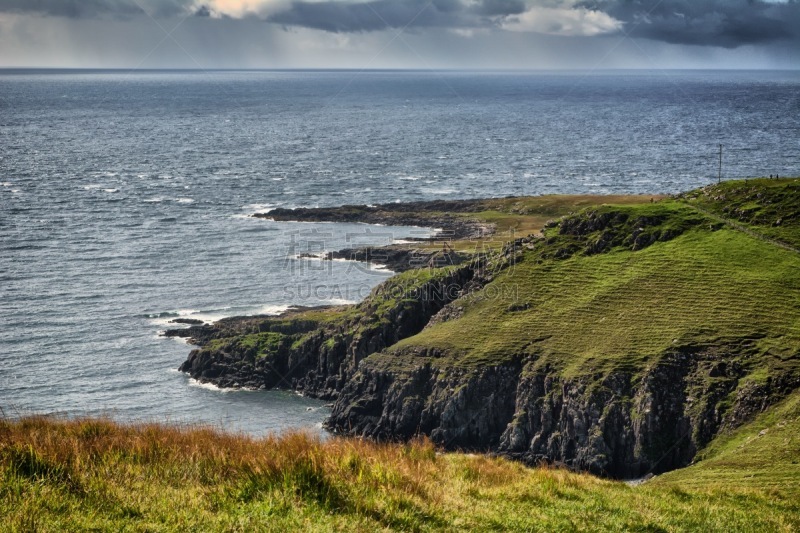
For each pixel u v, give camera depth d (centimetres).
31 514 1631
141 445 2144
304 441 2256
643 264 9488
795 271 8775
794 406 6569
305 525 1714
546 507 2234
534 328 8712
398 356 9031
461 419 8206
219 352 10206
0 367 10112
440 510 1978
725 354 7494
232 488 1906
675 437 7181
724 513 2508
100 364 10306
